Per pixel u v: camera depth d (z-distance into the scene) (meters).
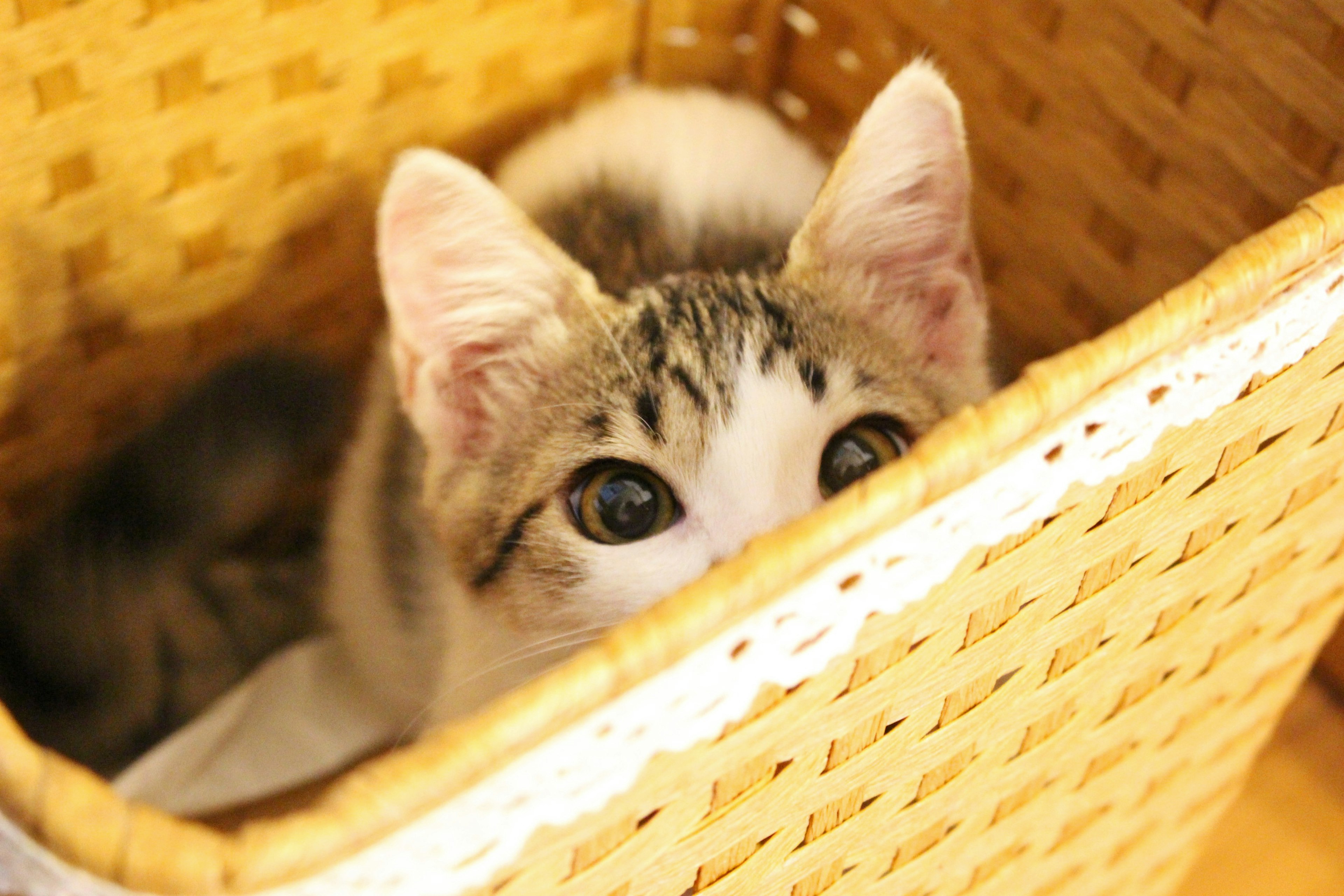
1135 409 0.27
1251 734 0.40
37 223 0.36
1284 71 0.35
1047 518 0.27
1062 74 0.39
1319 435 0.31
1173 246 0.38
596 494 0.33
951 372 0.34
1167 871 0.42
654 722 0.25
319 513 0.43
